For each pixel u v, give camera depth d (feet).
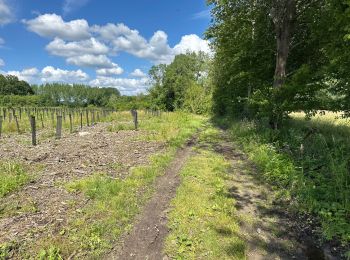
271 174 29.37
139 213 20.70
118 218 19.57
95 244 16.46
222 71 84.58
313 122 59.77
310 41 54.75
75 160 33.65
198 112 150.20
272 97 46.24
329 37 42.42
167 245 16.96
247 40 60.49
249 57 62.39
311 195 22.50
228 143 51.19
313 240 18.06
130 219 19.70
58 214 19.43
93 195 22.63
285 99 44.80
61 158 34.40
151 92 209.26
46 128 67.62
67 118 91.91
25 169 29.19
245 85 72.69
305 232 18.94
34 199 21.72
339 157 28.02
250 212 21.66
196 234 18.13
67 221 18.53
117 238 17.39
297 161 29.89
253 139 45.32
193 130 68.18
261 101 47.42
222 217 20.29
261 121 57.11
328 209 20.42
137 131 60.13
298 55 59.93
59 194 22.88
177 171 31.68
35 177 26.76
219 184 27.04
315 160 29.12
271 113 46.96
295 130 45.21
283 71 51.01
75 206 20.80
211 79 142.72
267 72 62.69
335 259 16.20
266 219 20.63
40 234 16.89
